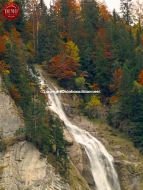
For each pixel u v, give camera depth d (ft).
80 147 622.95
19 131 570.05
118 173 625.82
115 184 622.13
